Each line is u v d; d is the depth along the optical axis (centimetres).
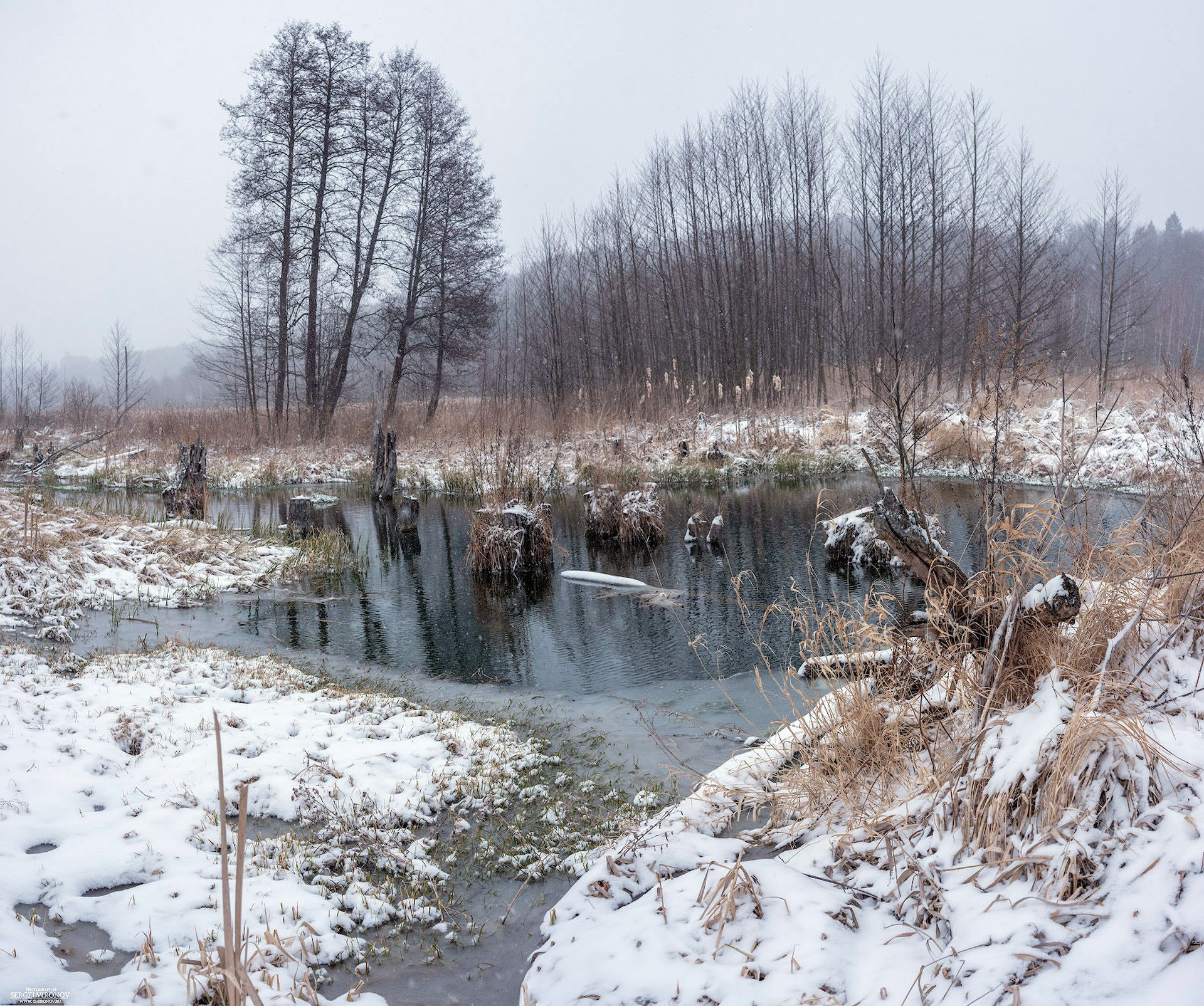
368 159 2838
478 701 583
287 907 310
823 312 3092
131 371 4369
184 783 404
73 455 2277
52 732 451
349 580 995
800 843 334
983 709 331
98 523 1041
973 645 367
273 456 2297
